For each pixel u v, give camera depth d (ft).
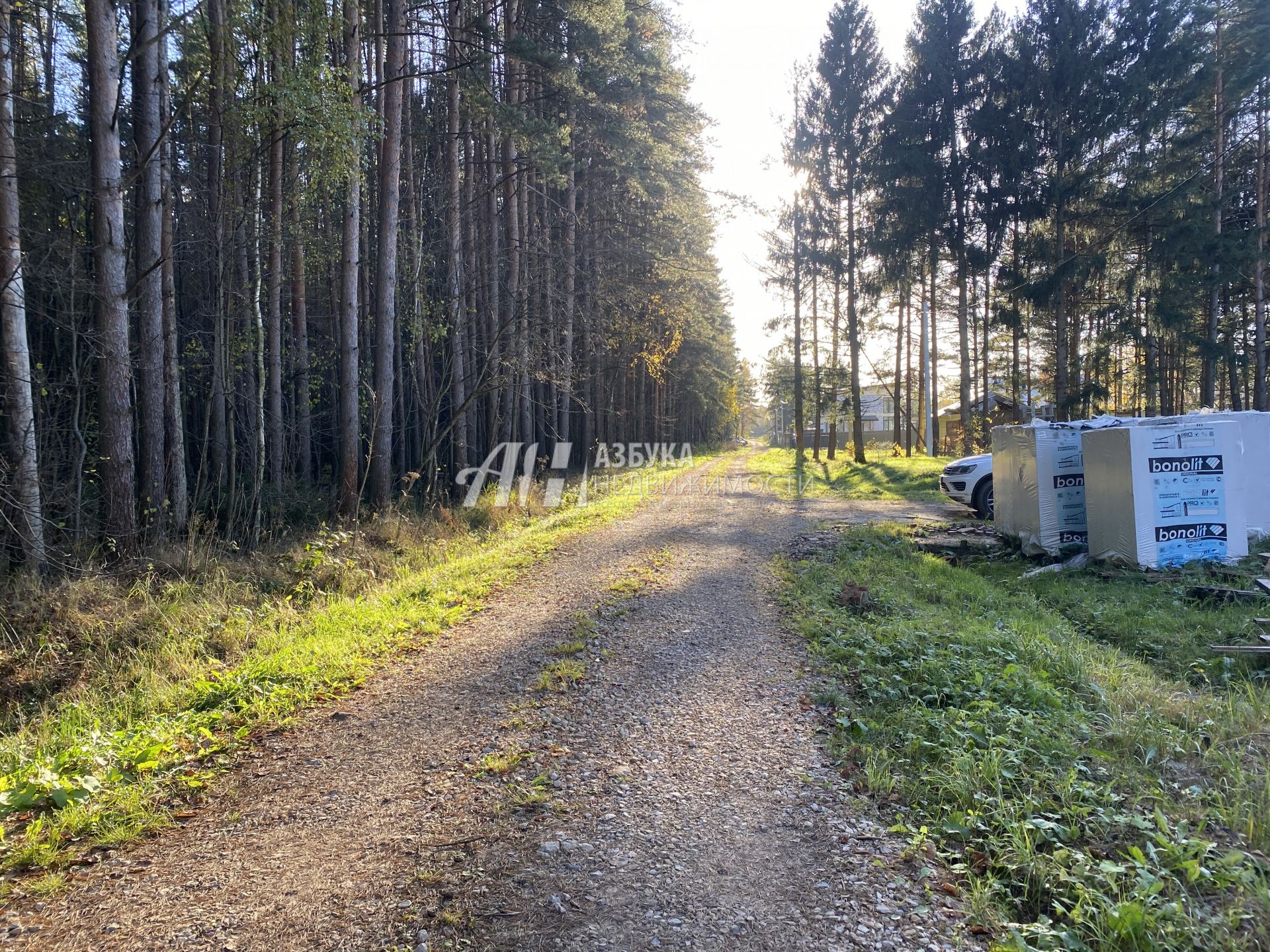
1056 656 19.58
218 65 38.19
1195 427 30.30
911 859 10.85
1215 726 15.23
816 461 105.70
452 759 14.64
